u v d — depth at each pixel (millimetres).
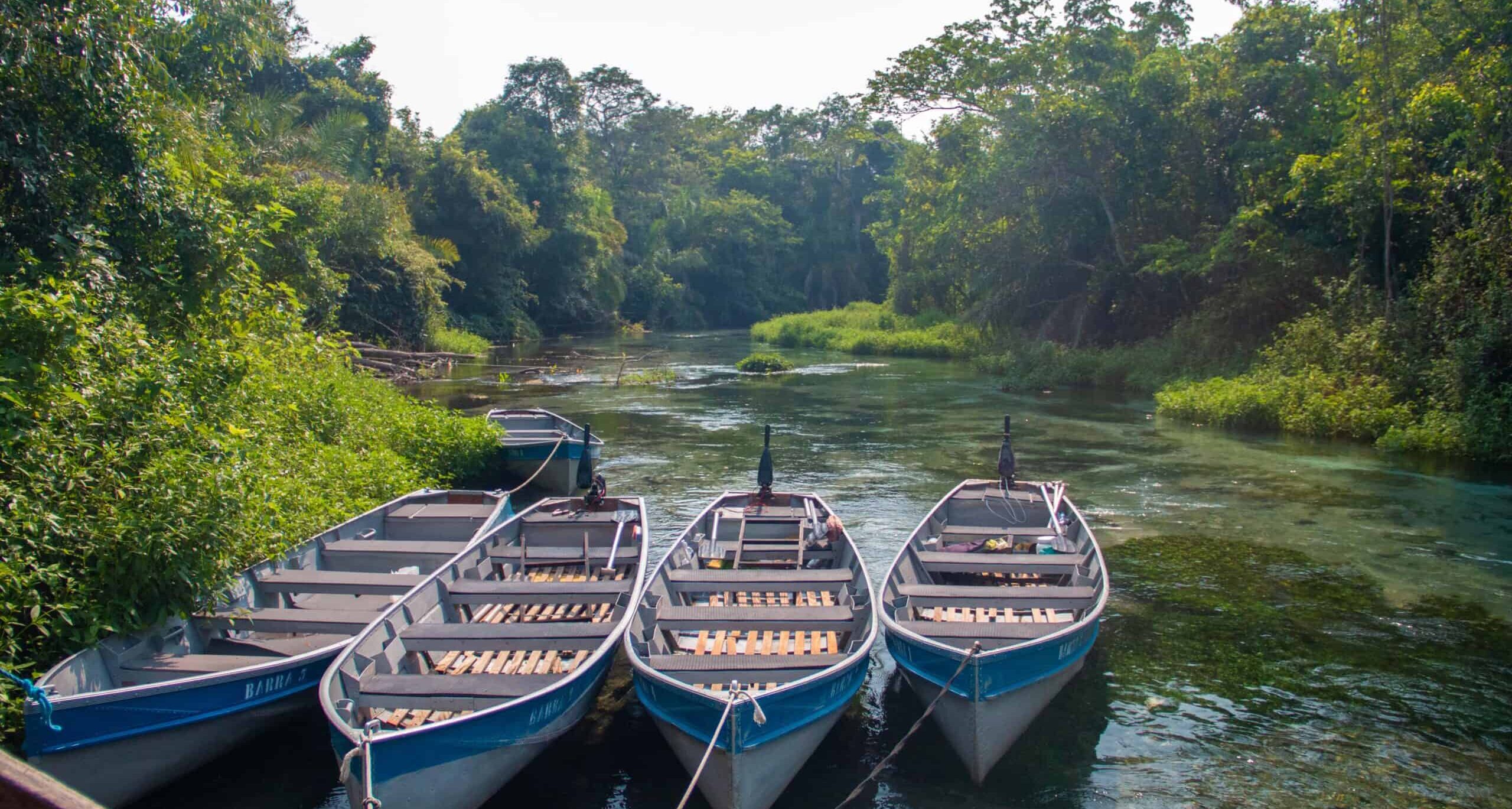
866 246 75375
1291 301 24891
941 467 16344
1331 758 6613
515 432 17531
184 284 10297
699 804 6133
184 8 14391
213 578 7105
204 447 7965
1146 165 29578
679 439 19266
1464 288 18234
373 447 13086
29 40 8477
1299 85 27016
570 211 54969
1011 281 35125
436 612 7758
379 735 5129
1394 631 8836
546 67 57719
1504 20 18578
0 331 7086
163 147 10477
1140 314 32656
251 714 6227
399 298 33375
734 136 81938
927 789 6277
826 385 29078
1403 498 13711
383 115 39312
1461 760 6578
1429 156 20297
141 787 5777
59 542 6641
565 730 6434
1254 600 9672
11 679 5352
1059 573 8750
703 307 72125
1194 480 15109
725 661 6535
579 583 8086
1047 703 7082
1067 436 19359
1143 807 6059
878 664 8320
